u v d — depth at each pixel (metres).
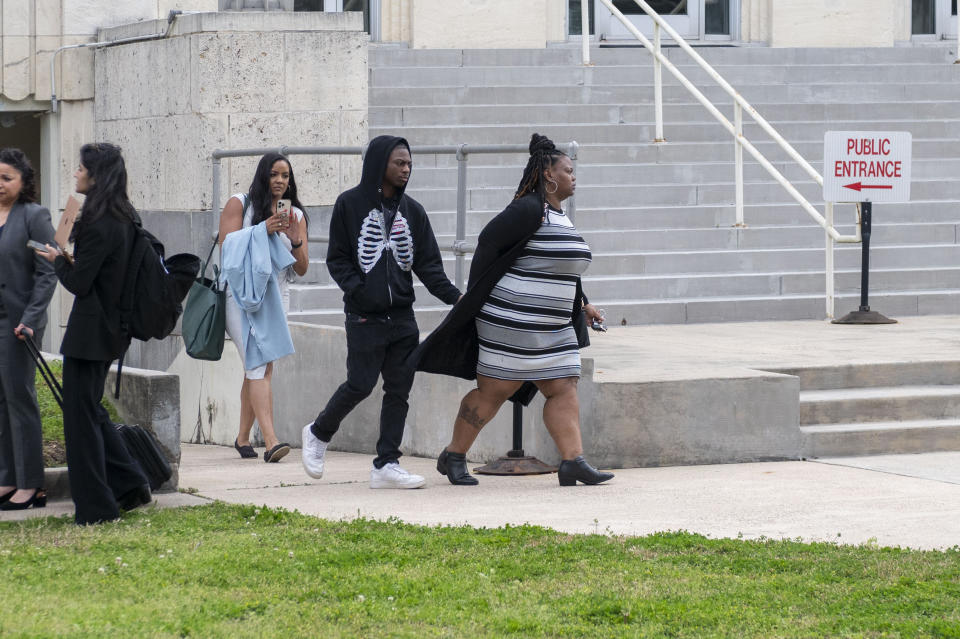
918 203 21.38
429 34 27.12
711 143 22.44
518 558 8.84
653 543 9.27
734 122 22.09
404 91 22.83
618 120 23.06
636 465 12.73
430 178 20.75
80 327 9.95
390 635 7.20
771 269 19.84
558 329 11.54
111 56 20.47
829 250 18.70
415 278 17.64
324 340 15.74
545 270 11.34
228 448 17.08
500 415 13.36
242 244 13.91
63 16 20.94
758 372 13.29
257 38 18.23
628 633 7.26
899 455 13.46
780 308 18.80
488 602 7.85
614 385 12.62
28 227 10.69
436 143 21.80
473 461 13.71
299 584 8.21
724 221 20.80
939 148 23.03
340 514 10.54
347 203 11.47
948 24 29.75
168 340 19.00
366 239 11.41
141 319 10.14
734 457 13.02
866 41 28.97
